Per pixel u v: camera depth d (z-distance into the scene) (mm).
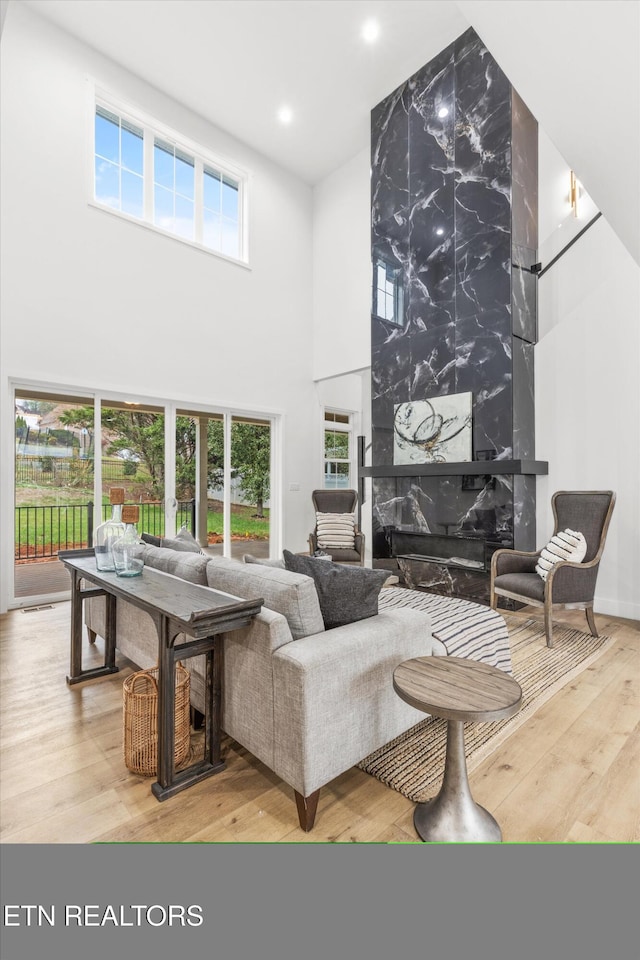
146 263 4953
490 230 4430
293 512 6449
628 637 3439
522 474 4270
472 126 4574
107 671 2707
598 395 4141
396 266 5297
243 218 5977
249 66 4867
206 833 1523
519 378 4336
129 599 1910
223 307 5656
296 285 6539
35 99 4207
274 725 1609
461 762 1563
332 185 6516
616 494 3910
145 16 4297
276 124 5672
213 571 2115
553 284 4465
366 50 4727
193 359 5352
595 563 3416
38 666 2830
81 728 2145
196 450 5457
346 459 7383
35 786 1744
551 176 4613
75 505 4488
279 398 6285
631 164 1836
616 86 1494
